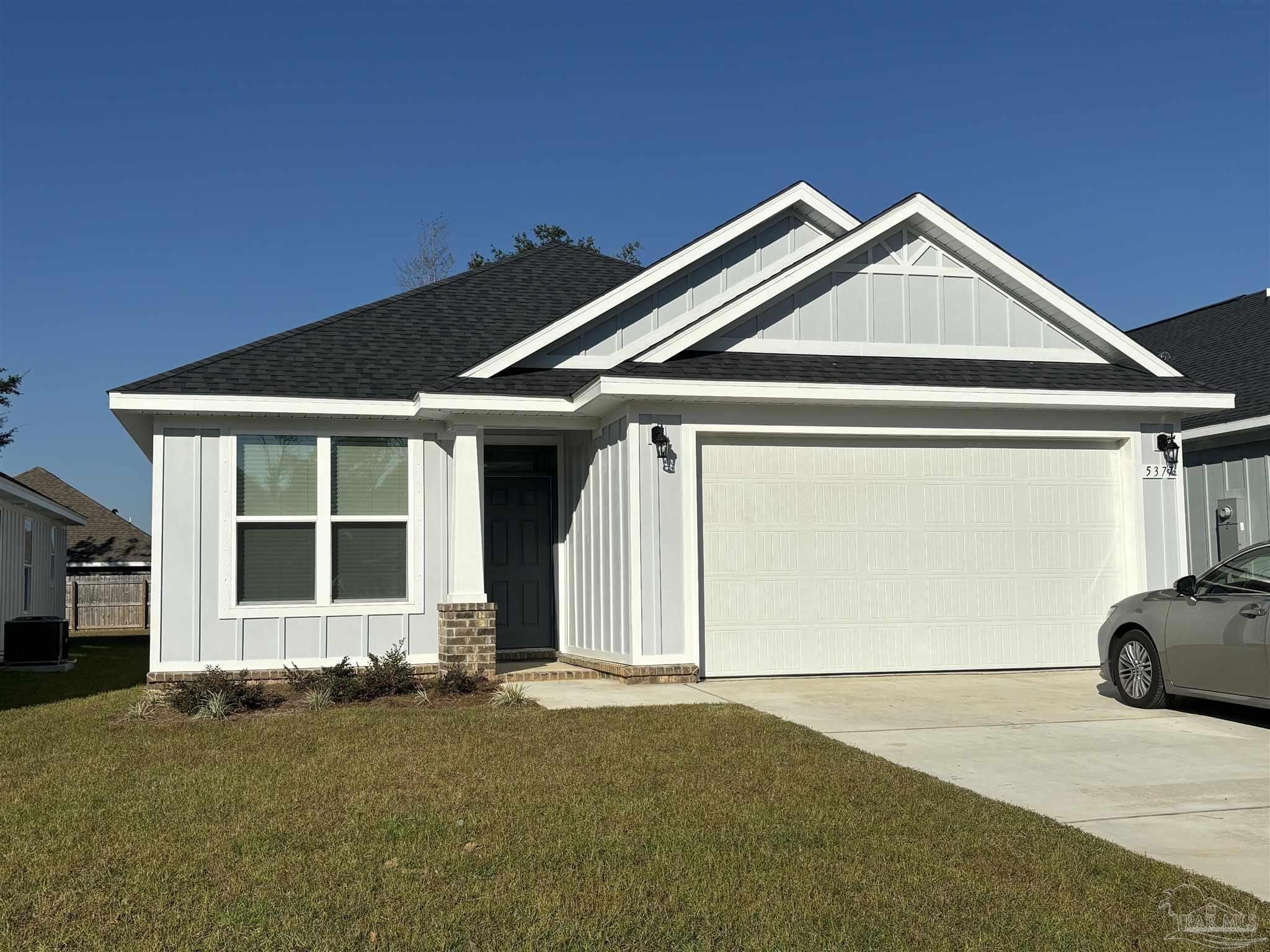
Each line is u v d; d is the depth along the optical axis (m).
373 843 5.96
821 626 13.10
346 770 7.72
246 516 13.09
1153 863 5.64
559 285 17.20
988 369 13.60
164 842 6.00
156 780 7.49
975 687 12.12
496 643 15.24
